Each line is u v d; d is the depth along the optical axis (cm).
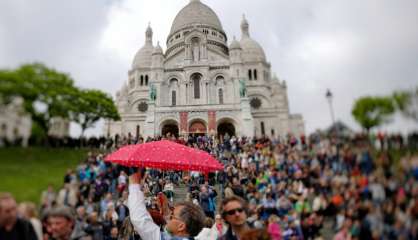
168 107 6050
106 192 2017
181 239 554
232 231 516
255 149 3372
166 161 764
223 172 2575
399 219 506
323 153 1133
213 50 7425
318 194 1159
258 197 2008
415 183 513
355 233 587
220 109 6034
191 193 1812
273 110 7012
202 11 9138
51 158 800
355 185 629
